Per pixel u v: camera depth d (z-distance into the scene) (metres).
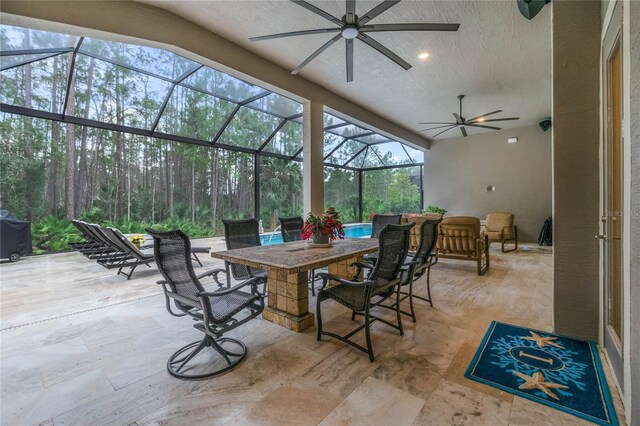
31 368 1.96
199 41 3.61
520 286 3.88
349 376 1.86
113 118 6.01
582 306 2.32
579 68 2.28
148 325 2.64
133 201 6.99
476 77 4.87
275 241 8.39
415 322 2.71
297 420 1.49
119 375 1.88
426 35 3.64
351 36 2.83
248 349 2.21
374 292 2.16
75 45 4.49
